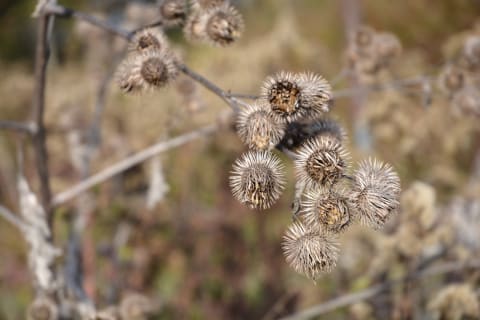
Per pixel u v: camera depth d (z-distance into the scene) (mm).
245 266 934
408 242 660
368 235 790
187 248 914
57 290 579
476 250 691
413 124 885
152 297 821
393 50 703
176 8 537
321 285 825
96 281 782
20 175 583
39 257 573
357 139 964
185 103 687
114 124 895
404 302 687
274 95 450
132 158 632
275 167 453
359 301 699
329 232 444
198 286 893
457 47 880
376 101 906
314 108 454
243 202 451
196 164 946
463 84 672
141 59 500
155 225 885
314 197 449
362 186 446
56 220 739
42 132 593
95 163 822
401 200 661
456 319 632
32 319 570
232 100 484
